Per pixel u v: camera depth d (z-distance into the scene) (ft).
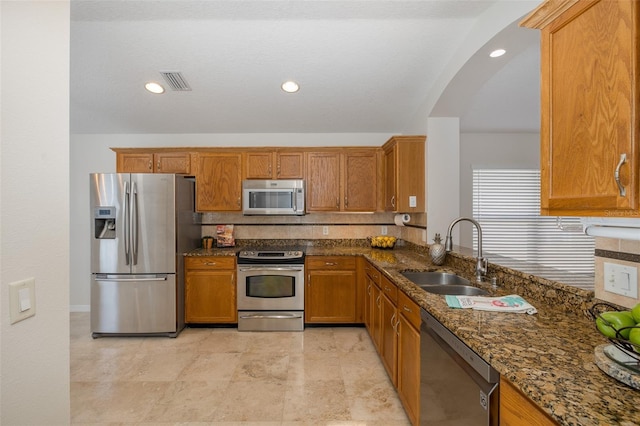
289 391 7.07
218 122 11.75
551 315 4.25
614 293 3.69
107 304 10.02
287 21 7.17
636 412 2.14
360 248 12.16
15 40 2.46
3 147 2.37
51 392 2.78
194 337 10.19
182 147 11.60
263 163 11.75
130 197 9.94
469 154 14.07
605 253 3.82
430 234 9.80
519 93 10.13
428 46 7.82
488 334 3.57
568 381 2.54
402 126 12.12
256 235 12.80
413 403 5.50
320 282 10.94
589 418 2.09
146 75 9.06
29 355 2.58
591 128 2.88
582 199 2.98
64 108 2.93
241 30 7.44
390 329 7.11
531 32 6.21
